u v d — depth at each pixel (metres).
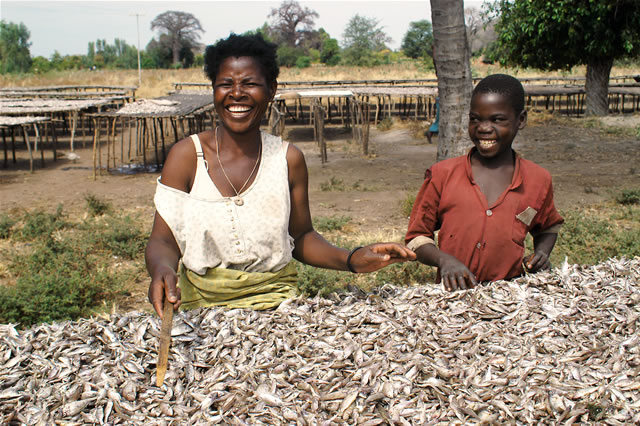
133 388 1.71
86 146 17.30
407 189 10.48
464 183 2.67
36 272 6.21
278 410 1.63
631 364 1.79
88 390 1.72
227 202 2.10
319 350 1.92
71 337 1.99
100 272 6.18
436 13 6.75
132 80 37.25
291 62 70.56
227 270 2.15
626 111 22.20
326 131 19.55
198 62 91.38
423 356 1.85
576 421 1.56
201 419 1.60
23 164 14.16
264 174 2.13
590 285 2.36
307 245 2.38
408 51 67.06
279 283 2.27
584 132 16.25
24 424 1.59
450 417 1.59
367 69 46.72
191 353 1.89
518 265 2.69
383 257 2.12
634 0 15.74
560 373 1.76
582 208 8.70
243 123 2.04
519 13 17.72
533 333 2.00
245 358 1.86
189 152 2.11
